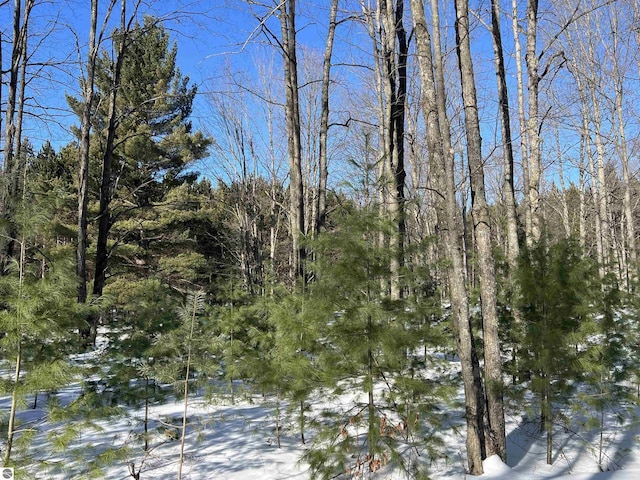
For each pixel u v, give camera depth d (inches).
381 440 225.8
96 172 864.9
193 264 935.7
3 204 186.4
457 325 249.9
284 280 651.5
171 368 225.3
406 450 259.6
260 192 986.7
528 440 288.2
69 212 863.1
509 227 396.8
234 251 954.1
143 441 274.7
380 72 507.8
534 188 442.9
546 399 260.2
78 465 200.2
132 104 896.9
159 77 931.3
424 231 718.5
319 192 472.7
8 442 173.5
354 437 239.9
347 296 229.6
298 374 236.1
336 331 224.1
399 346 223.5
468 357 243.6
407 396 229.0
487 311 256.5
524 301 280.2
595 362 274.8
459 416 307.3
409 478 223.6
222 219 1078.4
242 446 272.4
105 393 282.4
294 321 242.2
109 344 297.7
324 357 227.1
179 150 944.3
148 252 948.0
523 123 538.3
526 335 271.6
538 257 281.6
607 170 970.7
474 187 262.2
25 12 530.3
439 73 262.2
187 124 995.9
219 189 1205.7
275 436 288.5
